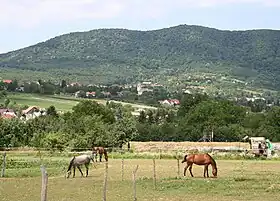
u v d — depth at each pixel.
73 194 29.11
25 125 84.94
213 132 121.44
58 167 49.62
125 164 56.22
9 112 142.50
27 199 26.94
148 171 45.94
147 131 127.81
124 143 95.38
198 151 81.94
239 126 124.31
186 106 155.50
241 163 59.31
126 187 32.41
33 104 174.75
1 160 51.50
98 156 69.25
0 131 80.94
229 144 92.31
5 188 32.19
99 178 39.06
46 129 89.06
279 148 83.25
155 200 26.36
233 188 31.44
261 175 41.44
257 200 26.39
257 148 76.44
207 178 38.22
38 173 43.03
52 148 75.62
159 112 166.50
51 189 31.73
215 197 27.55
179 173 43.62
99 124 91.19
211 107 130.12
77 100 197.12
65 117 111.38
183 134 125.88
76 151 76.38
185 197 27.55
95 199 26.83
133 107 191.50
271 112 129.88
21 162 52.84
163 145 92.69
